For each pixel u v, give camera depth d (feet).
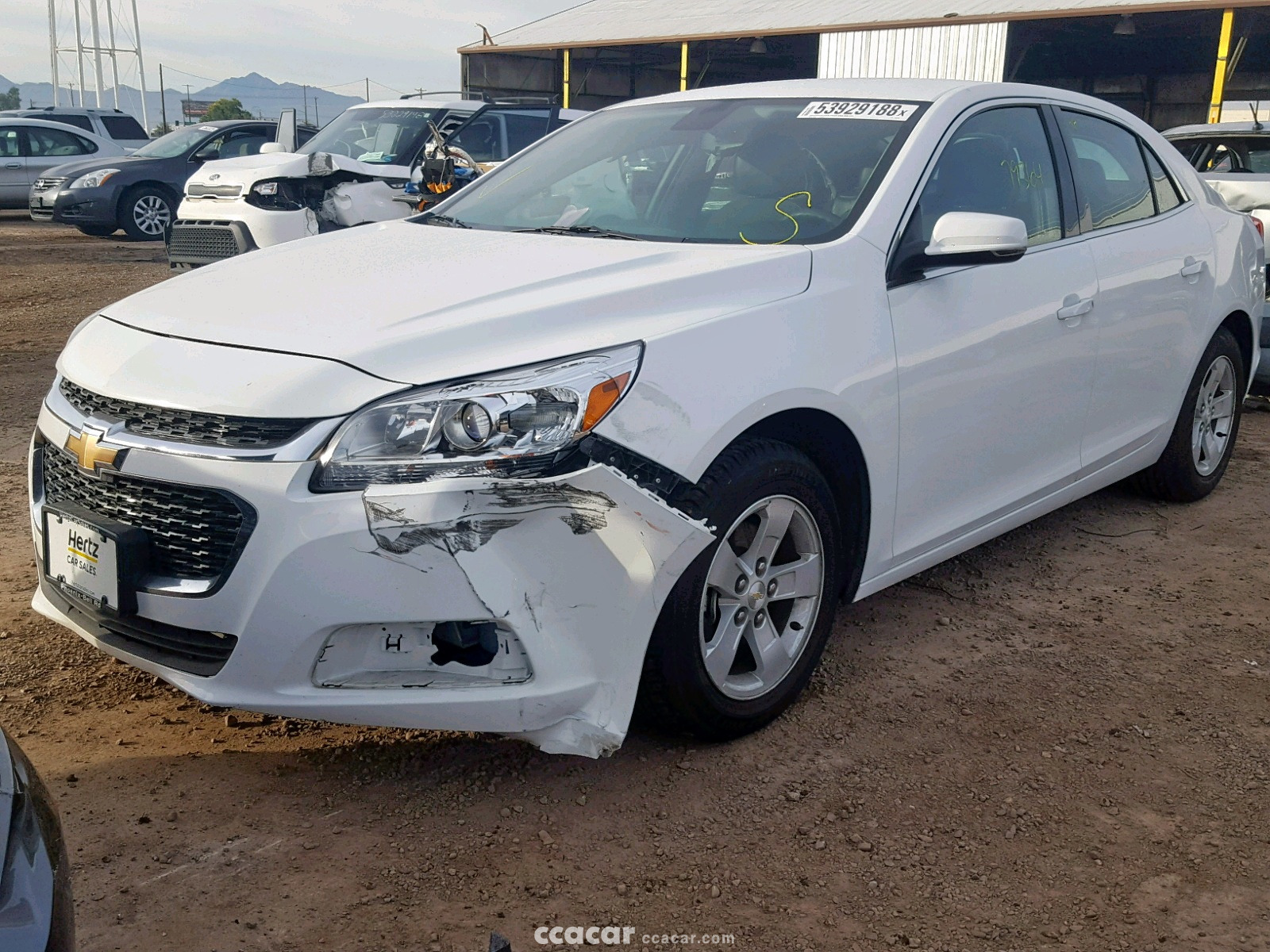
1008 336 11.84
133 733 9.96
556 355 8.50
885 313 10.54
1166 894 8.21
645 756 9.79
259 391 8.27
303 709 8.30
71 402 9.47
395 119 34.78
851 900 8.05
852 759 9.83
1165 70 105.29
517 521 8.12
